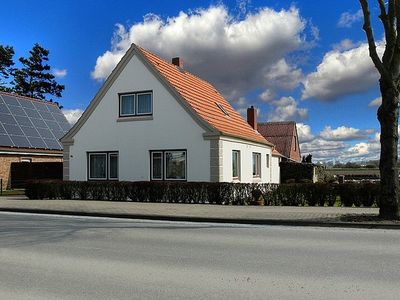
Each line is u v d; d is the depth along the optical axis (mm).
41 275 7078
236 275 6984
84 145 23516
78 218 14773
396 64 12523
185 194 18375
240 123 27328
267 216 13727
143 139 22094
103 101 23109
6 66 57125
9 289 6312
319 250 8969
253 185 18312
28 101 38719
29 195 21016
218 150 20625
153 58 23562
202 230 11891
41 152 34531
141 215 14586
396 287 6246
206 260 8094
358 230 11773
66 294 6047
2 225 12922
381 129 12906
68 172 23859
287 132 49844
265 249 9117
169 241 10125
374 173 55938
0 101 35375
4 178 31875
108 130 22953
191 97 22984
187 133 21156
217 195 17969
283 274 7027
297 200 17500
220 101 28188
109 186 19797
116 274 7102
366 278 6746
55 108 41625
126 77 22625
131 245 9641
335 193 17031
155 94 21922
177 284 6488
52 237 10719
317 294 5945
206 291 6125
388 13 12516
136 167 22219
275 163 34062
